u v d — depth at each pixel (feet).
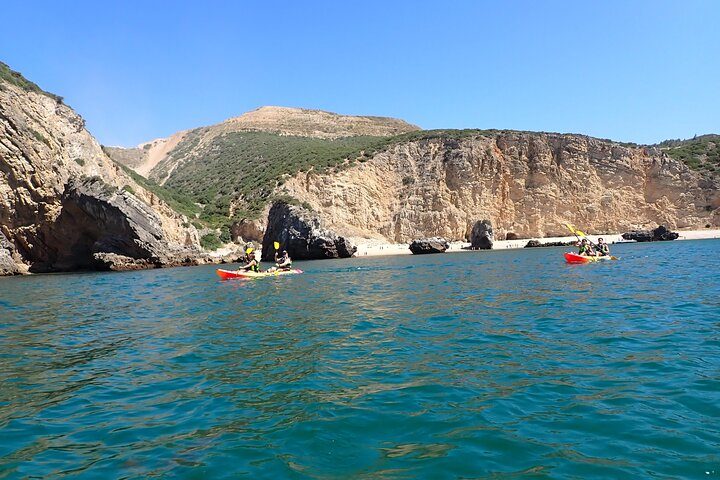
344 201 235.61
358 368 27.30
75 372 28.63
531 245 204.64
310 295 63.62
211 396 23.40
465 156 245.24
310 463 16.28
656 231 207.72
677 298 48.75
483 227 200.54
